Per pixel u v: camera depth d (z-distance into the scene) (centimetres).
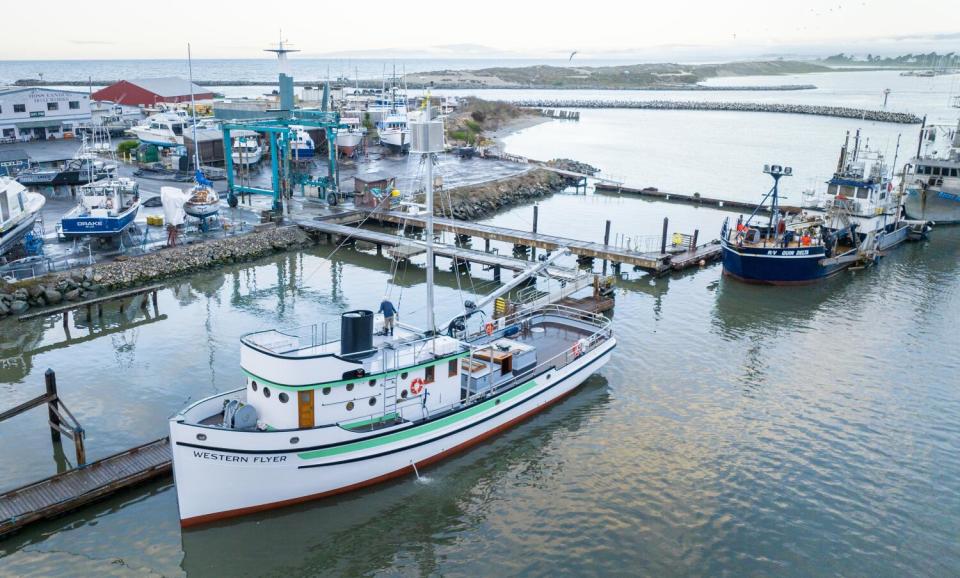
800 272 5291
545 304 4362
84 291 4619
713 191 9031
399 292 4959
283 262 5631
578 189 9256
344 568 2230
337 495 2536
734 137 14750
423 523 2448
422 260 5797
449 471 2752
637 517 2477
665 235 5644
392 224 6706
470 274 5469
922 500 2595
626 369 3700
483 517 2483
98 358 3709
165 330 4138
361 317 2525
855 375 3666
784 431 3072
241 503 2353
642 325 4378
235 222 6150
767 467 2788
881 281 5491
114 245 5322
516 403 3017
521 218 7412
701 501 2569
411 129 2786
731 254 5356
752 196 8700
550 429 3075
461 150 10256
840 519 2477
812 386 3528
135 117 11694
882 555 2302
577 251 5588
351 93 16288
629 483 2678
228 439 2231
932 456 2892
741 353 3950
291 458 2352
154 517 2406
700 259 5778
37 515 2283
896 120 17525
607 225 5900
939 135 14212
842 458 2862
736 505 2545
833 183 6228
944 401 3378
